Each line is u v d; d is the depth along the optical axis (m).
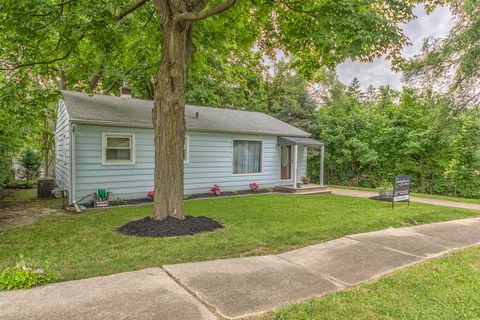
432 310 2.71
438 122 10.45
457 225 6.33
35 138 16.80
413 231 5.73
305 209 7.98
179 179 5.93
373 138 14.38
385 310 2.69
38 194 10.33
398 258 4.14
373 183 14.59
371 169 14.74
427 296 3.00
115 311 2.52
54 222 6.38
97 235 5.23
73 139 8.41
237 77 18.09
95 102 10.28
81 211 7.71
